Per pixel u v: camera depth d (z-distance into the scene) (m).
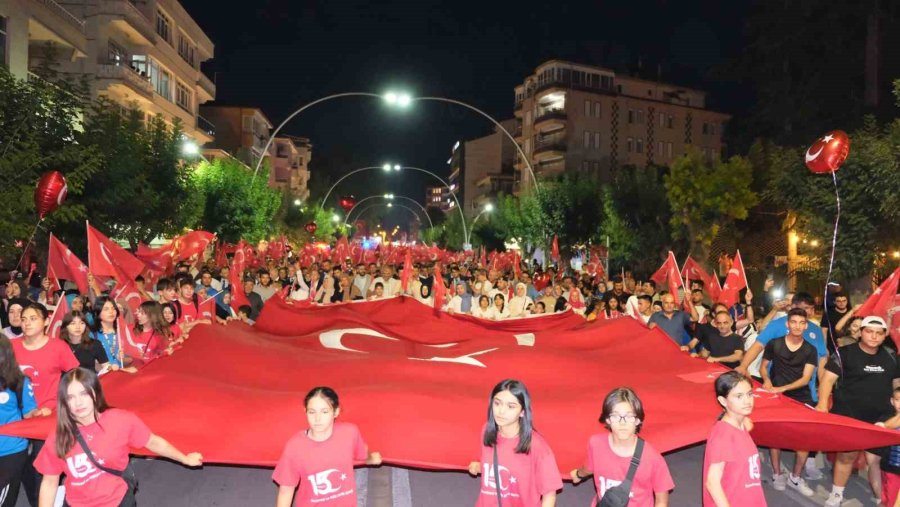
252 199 38.78
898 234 18.64
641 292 15.35
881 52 32.72
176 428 6.72
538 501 4.73
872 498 7.78
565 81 75.12
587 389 8.51
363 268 20.73
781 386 8.33
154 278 13.83
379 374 9.09
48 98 17.05
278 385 8.73
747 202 32.41
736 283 12.41
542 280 20.66
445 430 6.95
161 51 44.78
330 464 4.96
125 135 21.22
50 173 10.08
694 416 7.45
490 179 101.31
